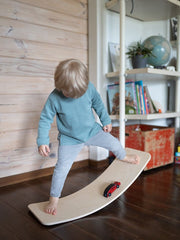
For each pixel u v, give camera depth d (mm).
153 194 1121
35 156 1428
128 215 917
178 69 1854
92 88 1009
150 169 1546
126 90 1523
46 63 1437
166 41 1667
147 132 1454
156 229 809
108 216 913
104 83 1624
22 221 889
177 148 1759
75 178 1396
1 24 1233
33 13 1354
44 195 1145
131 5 1560
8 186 1287
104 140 1062
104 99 1634
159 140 1538
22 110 1353
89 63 1637
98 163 1636
